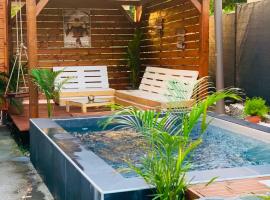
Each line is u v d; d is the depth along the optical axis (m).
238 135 5.45
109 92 8.05
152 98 7.06
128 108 3.05
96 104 7.48
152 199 2.77
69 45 9.76
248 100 6.95
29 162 5.60
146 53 9.80
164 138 2.82
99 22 9.94
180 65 8.16
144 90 8.67
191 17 7.64
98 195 2.82
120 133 5.83
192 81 7.18
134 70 9.85
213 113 6.46
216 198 2.53
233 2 13.06
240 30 7.89
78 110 8.23
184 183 2.87
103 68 9.38
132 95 7.56
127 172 3.71
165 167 2.82
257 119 6.65
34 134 5.31
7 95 7.45
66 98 7.79
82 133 5.87
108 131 5.98
